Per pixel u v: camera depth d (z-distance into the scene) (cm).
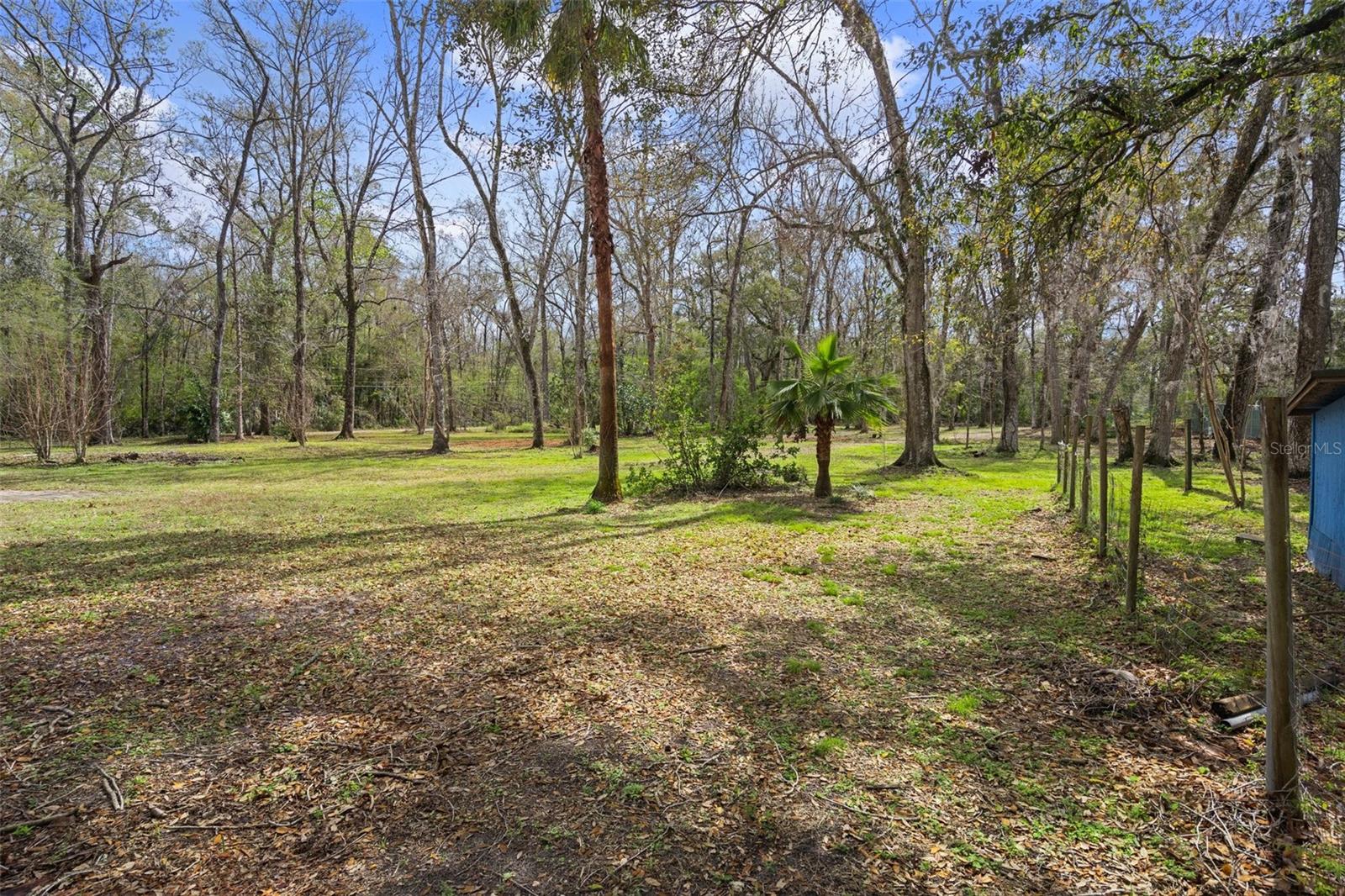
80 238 2358
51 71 2262
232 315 3369
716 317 3903
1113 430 2417
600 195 1004
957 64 535
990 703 341
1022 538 752
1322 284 1159
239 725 330
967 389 3162
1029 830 238
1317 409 575
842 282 2983
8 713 345
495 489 1315
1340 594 505
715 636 450
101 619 497
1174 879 212
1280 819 238
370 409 4444
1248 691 338
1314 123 798
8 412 1953
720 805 257
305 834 245
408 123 2325
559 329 3897
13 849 238
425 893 214
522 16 795
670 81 732
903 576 600
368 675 390
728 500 1090
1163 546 669
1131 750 291
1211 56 495
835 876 217
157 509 1050
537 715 336
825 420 1059
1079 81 518
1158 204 879
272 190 3275
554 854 231
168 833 246
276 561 687
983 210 590
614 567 649
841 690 361
